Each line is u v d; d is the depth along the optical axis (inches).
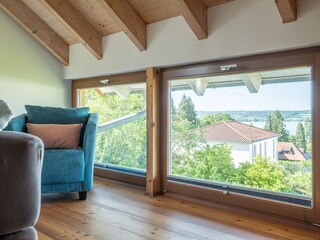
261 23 92.9
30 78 159.5
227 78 109.7
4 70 150.0
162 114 128.0
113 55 141.5
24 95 157.3
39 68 162.7
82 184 116.1
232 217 97.6
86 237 80.1
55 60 169.0
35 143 31.1
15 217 29.9
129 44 133.6
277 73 97.0
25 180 30.3
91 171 118.2
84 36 138.9
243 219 95.7
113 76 149.3
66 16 130.8
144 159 137.9
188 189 118.7
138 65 130.2
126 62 135.2
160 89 128.3
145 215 98.7
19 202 30.0
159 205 110.6
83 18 138.1
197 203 113.8
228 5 100.3
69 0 130.9
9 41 151.3
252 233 83.6
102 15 132.0
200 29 103.7
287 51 92.0
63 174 112.3
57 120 130.6
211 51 105.2
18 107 155.1
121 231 84.6
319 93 86.1
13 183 29.6
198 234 82.6
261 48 93.0
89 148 117.8
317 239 79.7
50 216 97.0
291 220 91.5
